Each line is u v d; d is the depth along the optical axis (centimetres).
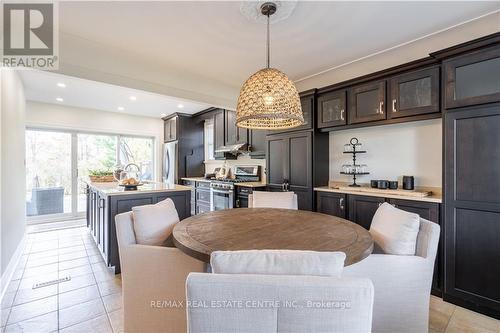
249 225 165
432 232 142
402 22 213
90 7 195
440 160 253
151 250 143
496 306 183
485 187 188
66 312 194
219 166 565
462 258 199
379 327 138
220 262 77
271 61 295
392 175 291
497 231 183
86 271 267
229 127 494
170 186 339
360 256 117
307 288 65
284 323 67
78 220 501
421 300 140
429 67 230
